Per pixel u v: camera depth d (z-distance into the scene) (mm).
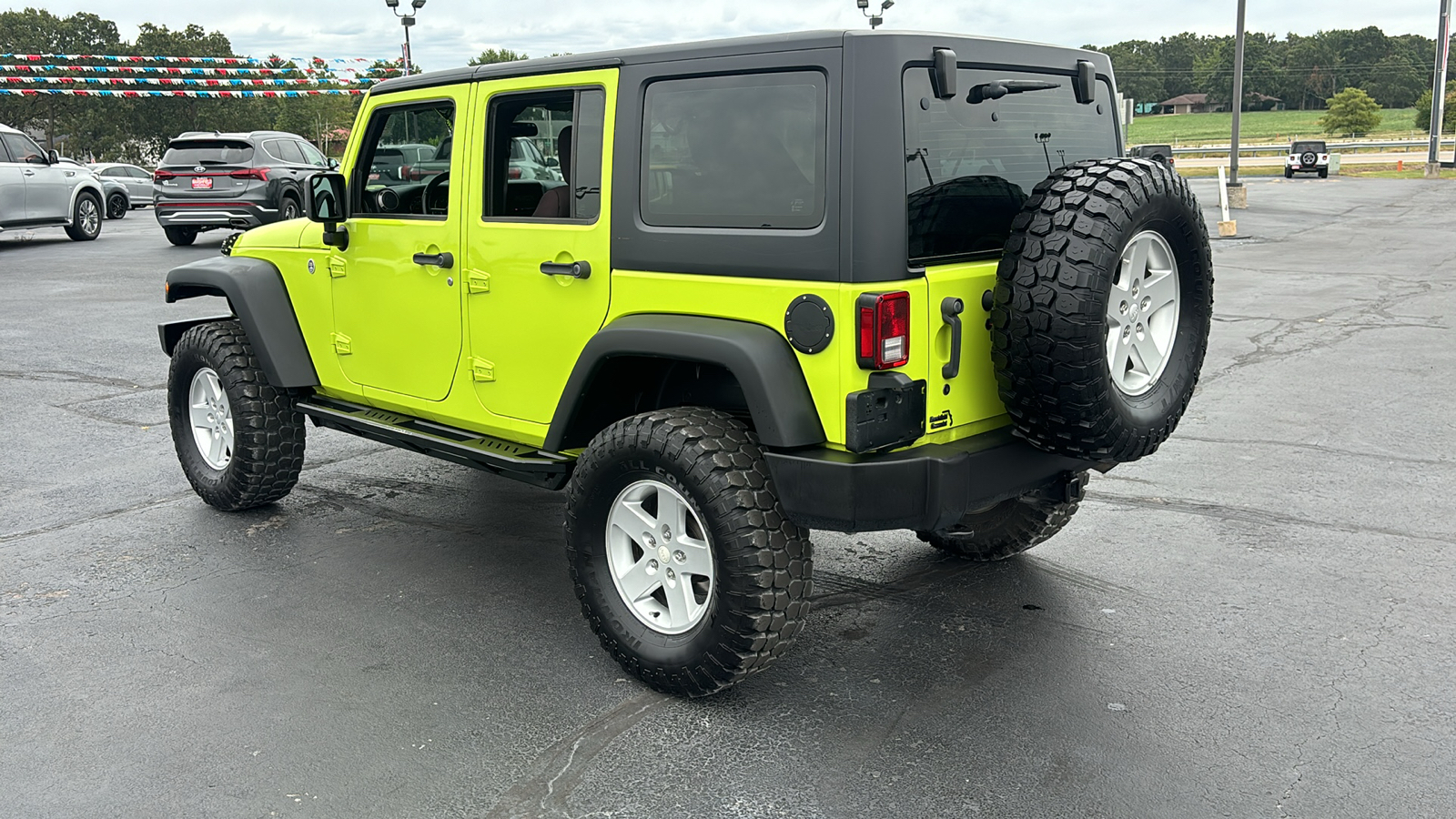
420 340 4500
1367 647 3918
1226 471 5984
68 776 3195
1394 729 3369
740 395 3895
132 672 3854
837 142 3139
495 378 4207
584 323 3832
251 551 5043
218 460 5578
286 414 5363
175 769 3232
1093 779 3129
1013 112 3650
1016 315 3225
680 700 3637
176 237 18953
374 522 5453
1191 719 3455
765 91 3295
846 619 4262
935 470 3250
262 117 94875
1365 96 99812
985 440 3516
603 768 3223
